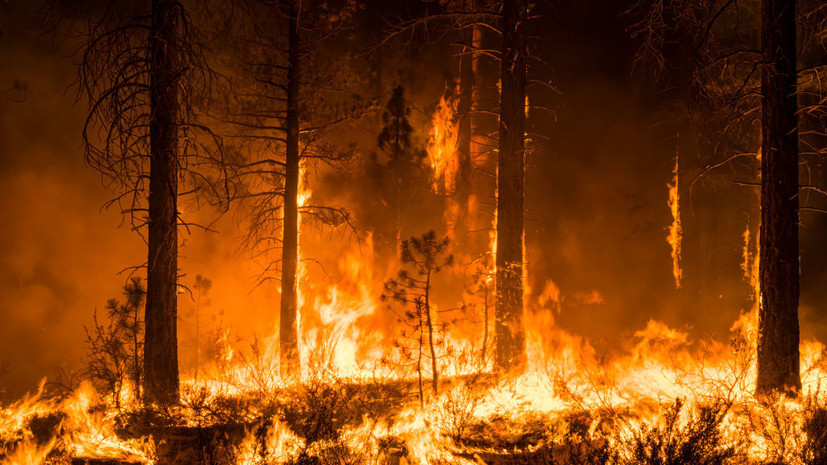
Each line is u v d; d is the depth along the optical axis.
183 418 8.90
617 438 7.45
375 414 9.04
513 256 12.49
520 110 12.70
